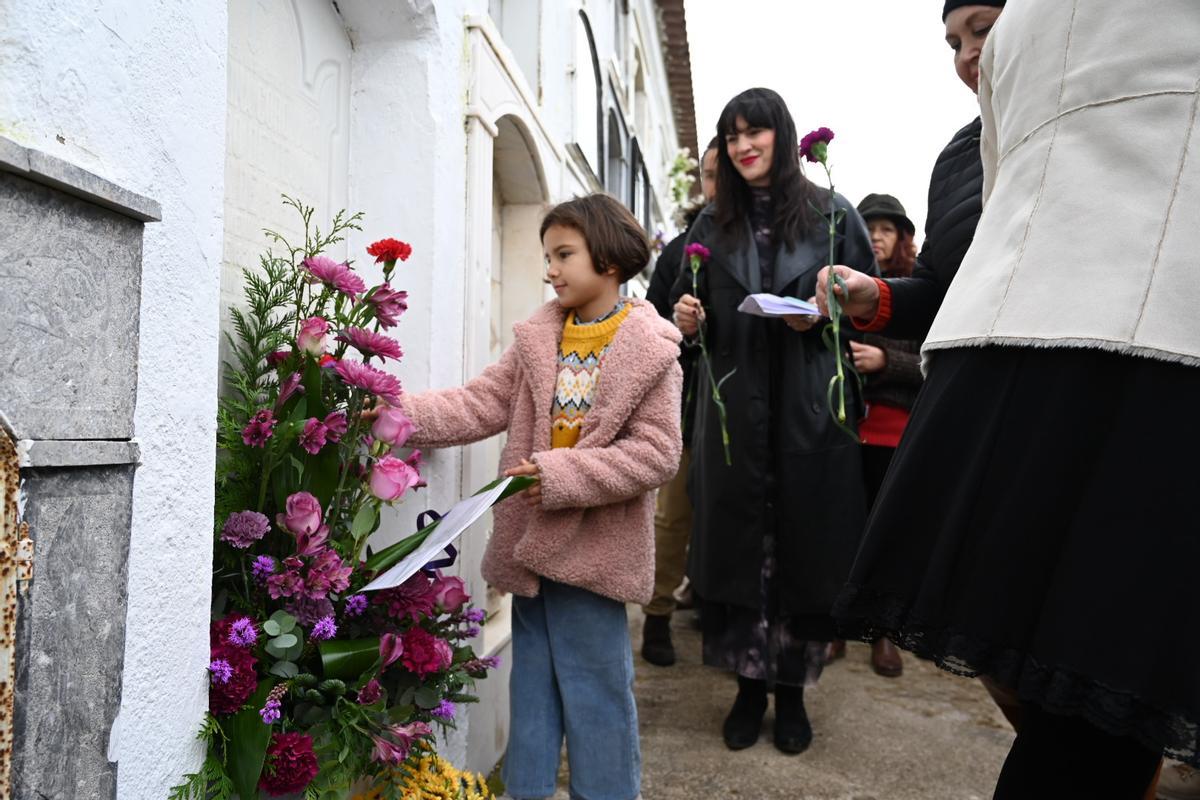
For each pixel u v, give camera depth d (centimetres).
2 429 68
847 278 154
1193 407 70
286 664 113
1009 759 87
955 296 93
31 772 72
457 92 194
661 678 294
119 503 83
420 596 136
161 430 89
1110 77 80
